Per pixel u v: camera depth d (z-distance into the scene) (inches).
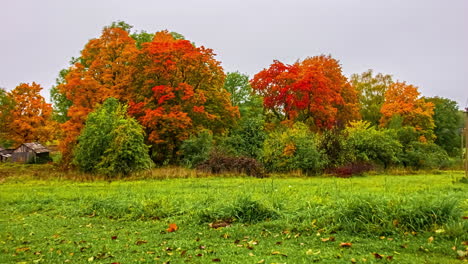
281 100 1353.3
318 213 344.2
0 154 2071.9
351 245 271.7
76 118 1207.6
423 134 1768.0
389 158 1125.1
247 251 269.3
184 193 576.1
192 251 273.7
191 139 1119.0
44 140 2009.1
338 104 1550.2
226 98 1384.1
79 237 328.8
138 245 296.7
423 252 251.6
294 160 978.7
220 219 362.6
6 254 280.7
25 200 541.3
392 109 1739.7
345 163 1011.9
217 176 893.8
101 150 938.7
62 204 502.0
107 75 1251.8
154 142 1221.7
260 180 796.0
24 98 1988.2
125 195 549.3
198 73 1261.1
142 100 1221.7
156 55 1163.9
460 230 276.4
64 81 1589.6
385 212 309.1
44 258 269.1
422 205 309.6
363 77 2191.2
